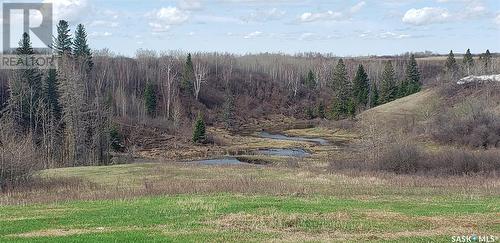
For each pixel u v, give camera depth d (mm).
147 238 17531
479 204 26453
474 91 88938
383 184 38375
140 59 142500
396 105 97375
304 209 23469
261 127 117188
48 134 68750
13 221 22281
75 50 106875
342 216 21656
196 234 18250
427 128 73562
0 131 53656
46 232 19594
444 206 25422
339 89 123375
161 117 106750
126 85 118875
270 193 31750
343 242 17000
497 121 64188
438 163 48750
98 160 66875
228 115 117188
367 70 163250
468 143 62656
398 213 22609
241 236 17938
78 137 66750
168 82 115312
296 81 148875
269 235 18125
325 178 42938
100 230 19656
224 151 78625
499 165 47000
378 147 53188
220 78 145750
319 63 173000
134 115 101188
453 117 73875
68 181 41438
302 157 67500
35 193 35375
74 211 25125
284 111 136875
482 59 134500
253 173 47688
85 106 74312
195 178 44125
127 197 30922
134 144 83125
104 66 122312
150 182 40688
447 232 18641
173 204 25625
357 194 31828
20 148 40531
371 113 97188
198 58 151250
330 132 101125
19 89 78812
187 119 110875
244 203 25453
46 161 60812
